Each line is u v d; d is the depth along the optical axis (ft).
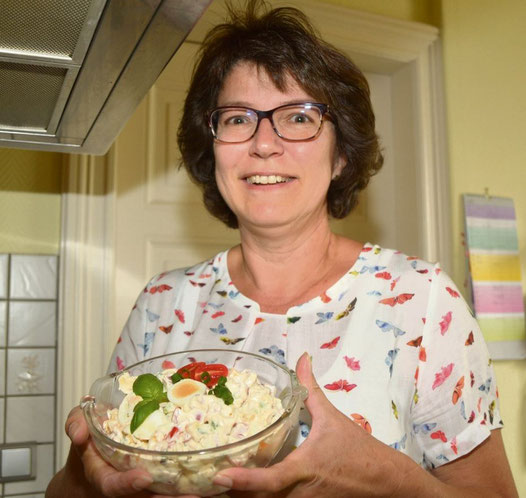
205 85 3.35
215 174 3.54
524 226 6.52
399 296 3.07
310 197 3.10
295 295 3.24
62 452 5.16
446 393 2.89
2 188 5.33
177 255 5.93
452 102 6.37
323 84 3.09
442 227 6.30
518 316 6.33
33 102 2.77
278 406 2.15
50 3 1.94
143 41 2.17
